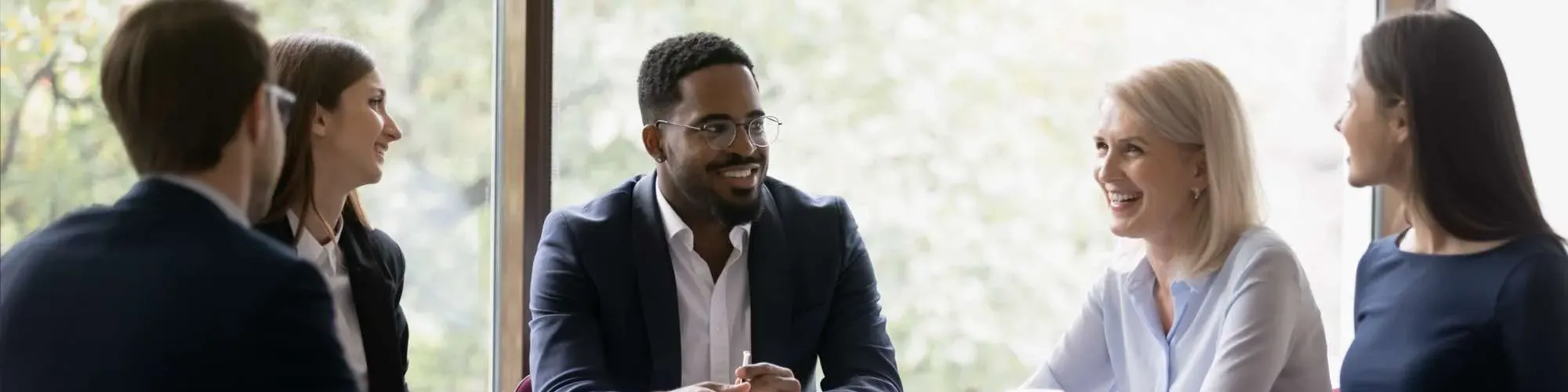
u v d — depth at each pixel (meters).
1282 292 2.07
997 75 2.98
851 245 2.42
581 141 2.74
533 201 2.65
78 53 2.32
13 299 1.32
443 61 2.65
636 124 2.79
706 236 2.34
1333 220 3.04
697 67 2.21
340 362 1.32
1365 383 1.97
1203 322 2.17
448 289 2.67
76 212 1.39
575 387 2.13
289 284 1.28
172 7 1.34
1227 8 3.01
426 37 2.64
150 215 1.31
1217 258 2.16
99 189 2.34
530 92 2.63
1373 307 2.01
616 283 2.27
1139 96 2.13
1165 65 2.17
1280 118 3.03
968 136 2.97
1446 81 1.85
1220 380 2.04
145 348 1.24
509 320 2.66
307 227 1.96
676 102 2.21
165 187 1.32
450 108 2.66
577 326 2.22
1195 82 2.13
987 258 2.98
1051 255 3.01
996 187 2.98
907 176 2.94
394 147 2.62
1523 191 1.87
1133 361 2.32
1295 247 3.05
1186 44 3.02
